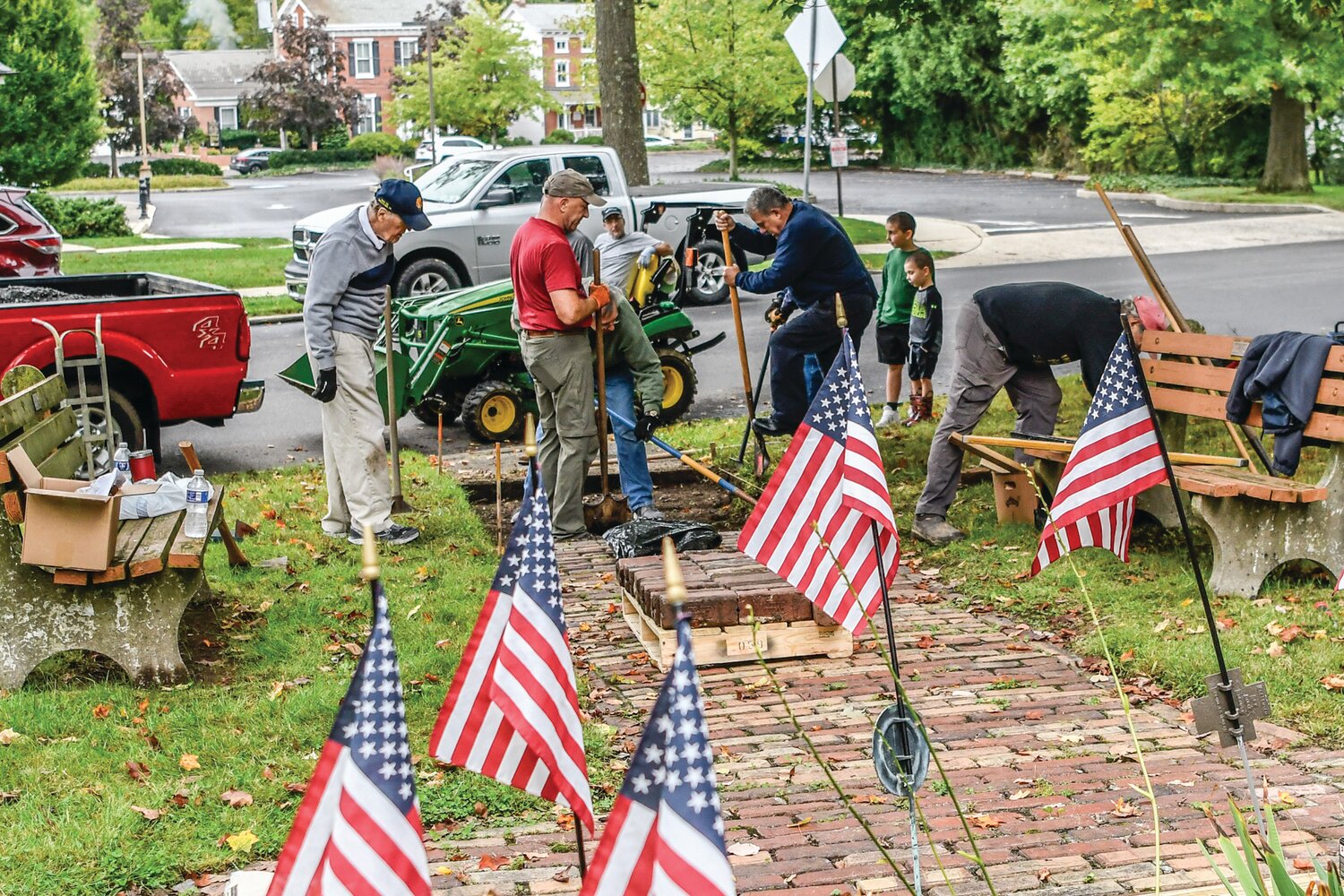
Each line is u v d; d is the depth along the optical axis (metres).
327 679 6.41
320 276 8.30
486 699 3.21
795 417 9.80
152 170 67.50
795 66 43.53
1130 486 4.29
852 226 28.23
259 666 6.62
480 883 4.47
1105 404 4.32
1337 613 7.05
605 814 5.09
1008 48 43.56
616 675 6.70
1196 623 7.04
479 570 8.20
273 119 81.50
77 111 35.41
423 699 6.16
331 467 8.80
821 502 4.57
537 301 8.78
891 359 11.97
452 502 9.64
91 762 5.48
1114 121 40.94
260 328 17.92
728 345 16.42
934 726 5.93
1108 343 8.48
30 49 33.94
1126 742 5.68
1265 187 35.50
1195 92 35.78
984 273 21.73
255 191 51.41
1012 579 8.02
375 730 2.45
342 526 8.90
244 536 8.81
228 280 21.86
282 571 8.09
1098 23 32.38
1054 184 43.19
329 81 82.00
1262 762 5.42
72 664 6.62
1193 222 29.31
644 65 43.47
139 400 10.27
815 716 6.08
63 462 7.35
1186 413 8.77
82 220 31.22
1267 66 31.03
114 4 81.38
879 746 3.51
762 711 6.17
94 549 6.11
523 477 10.34
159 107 82.00
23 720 5.85
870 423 3.88
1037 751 5.60
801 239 9.20
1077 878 4.39
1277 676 6.23
